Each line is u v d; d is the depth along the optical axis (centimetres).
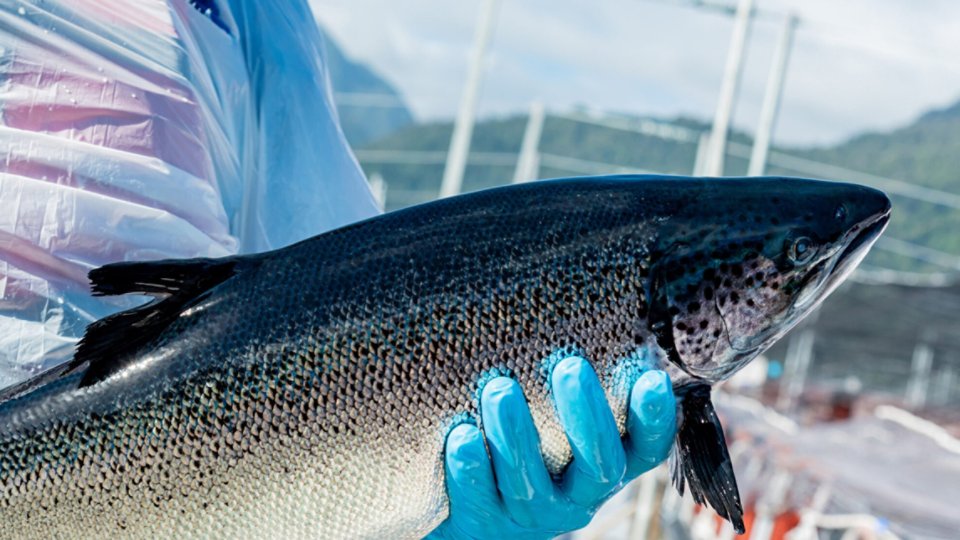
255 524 81
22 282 86
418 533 84
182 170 90
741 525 85
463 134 473
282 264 83
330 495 81
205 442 80
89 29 89
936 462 342
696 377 85
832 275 88
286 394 81
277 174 97
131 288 82
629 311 84
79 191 87
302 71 100
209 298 82
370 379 81
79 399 81
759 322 86
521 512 83
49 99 88
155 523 80
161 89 90
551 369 82
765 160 388
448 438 81
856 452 365
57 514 80
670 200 86
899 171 6612
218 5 97
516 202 84
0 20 88
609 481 83
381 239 83
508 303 82
